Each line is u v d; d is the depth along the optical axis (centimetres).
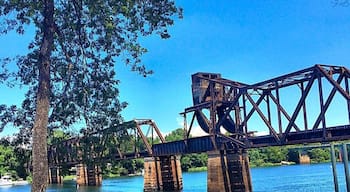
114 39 2469
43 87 2350
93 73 2559
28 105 2609
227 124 7300
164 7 2422
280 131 5803
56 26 2464
